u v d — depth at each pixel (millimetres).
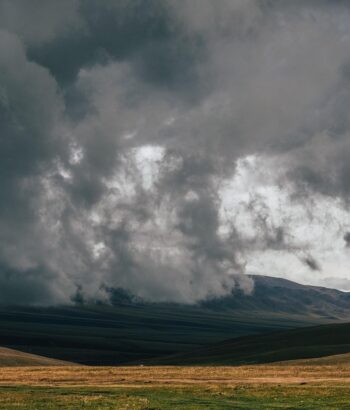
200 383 84375
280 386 75688
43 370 125062
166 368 128875
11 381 92438
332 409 51781
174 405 55031
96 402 57344
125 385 81750
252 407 53500
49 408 53062
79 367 137375
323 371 108500
